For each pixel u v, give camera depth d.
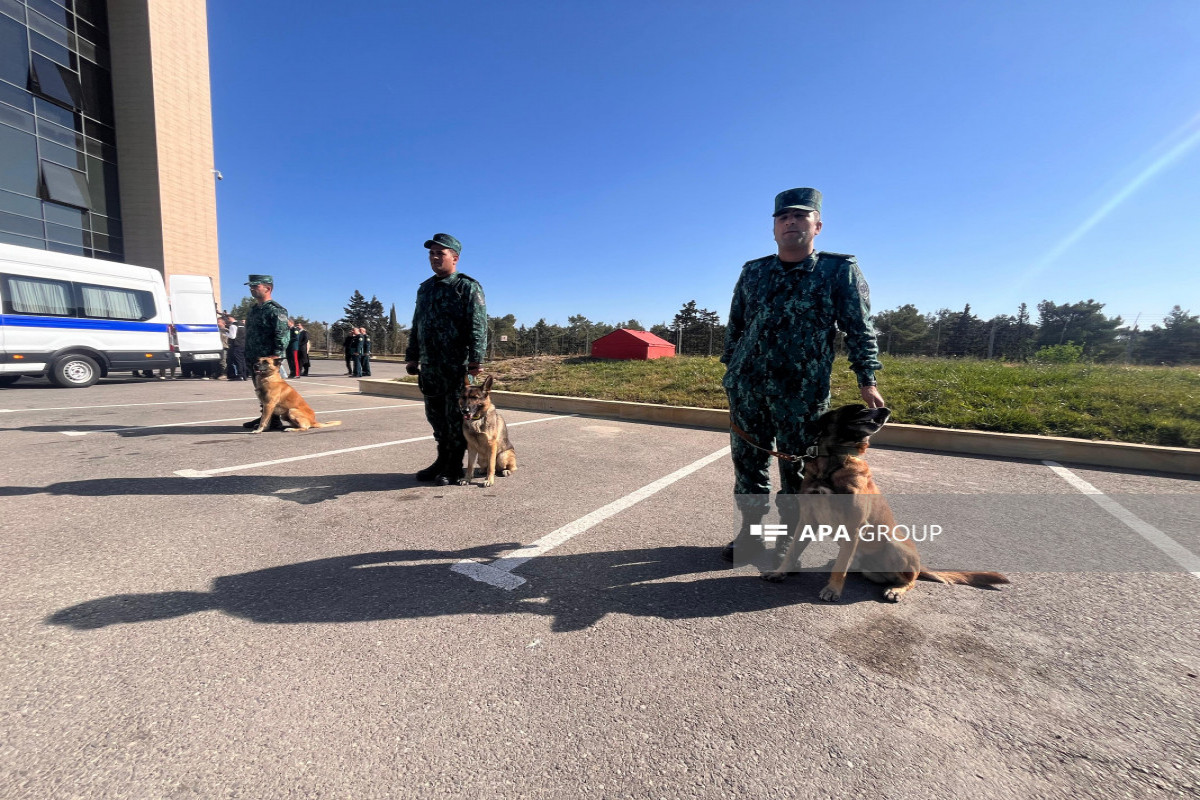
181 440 5.33
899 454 5.27
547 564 2.60
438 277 3.96
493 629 1.97
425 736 1.41
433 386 3.96
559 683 1.66
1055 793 1.25
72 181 17.36
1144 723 1.51
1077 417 5.54
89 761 1.29
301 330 14.84
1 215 15.41
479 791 1.24
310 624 1.97
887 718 1.52
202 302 12.80
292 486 3.81
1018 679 1.73
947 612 2.19
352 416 7.36
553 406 8.12
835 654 1.87
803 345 2.42
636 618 2.09
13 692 1.52
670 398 7.86
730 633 2.00
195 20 20.83
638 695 1.61
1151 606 2.25
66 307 10.11
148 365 11.39
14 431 5.59
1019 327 30.45
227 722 1.44
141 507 3.23
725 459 4.95
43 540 2.67
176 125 19.95
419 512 3.34
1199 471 4.49
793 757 1.37
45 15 16.45
